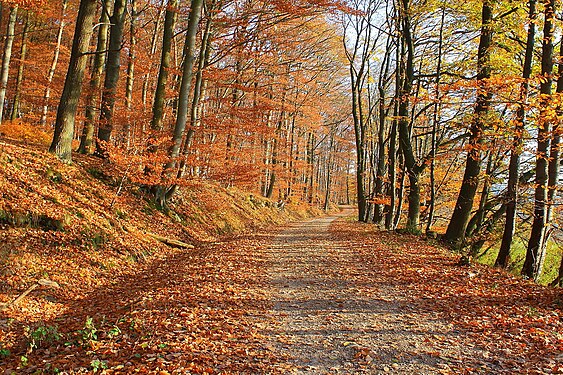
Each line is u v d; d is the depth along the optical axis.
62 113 13.59
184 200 19.67
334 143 56.47
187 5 20.70
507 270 11.45
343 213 58.28
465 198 15.77
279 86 27.19
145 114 17.05
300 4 14.95
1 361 5.51
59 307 8.01
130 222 13.86
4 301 7.39
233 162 21.44
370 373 4.90
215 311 7.20
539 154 10.72
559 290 8.11
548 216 11.28
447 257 12.20
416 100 13.05
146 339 5.75
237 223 23.20
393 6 19.31
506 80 10.49
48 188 11.69
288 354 5.46
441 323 6.59
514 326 6.21
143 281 10.09
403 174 20.02
